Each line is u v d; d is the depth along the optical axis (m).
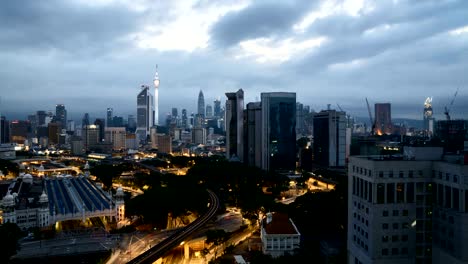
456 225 173.75
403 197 192.38
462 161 184.88
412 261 192.75
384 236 191.50
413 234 193.12
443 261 182.75
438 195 188.62
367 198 197.75
